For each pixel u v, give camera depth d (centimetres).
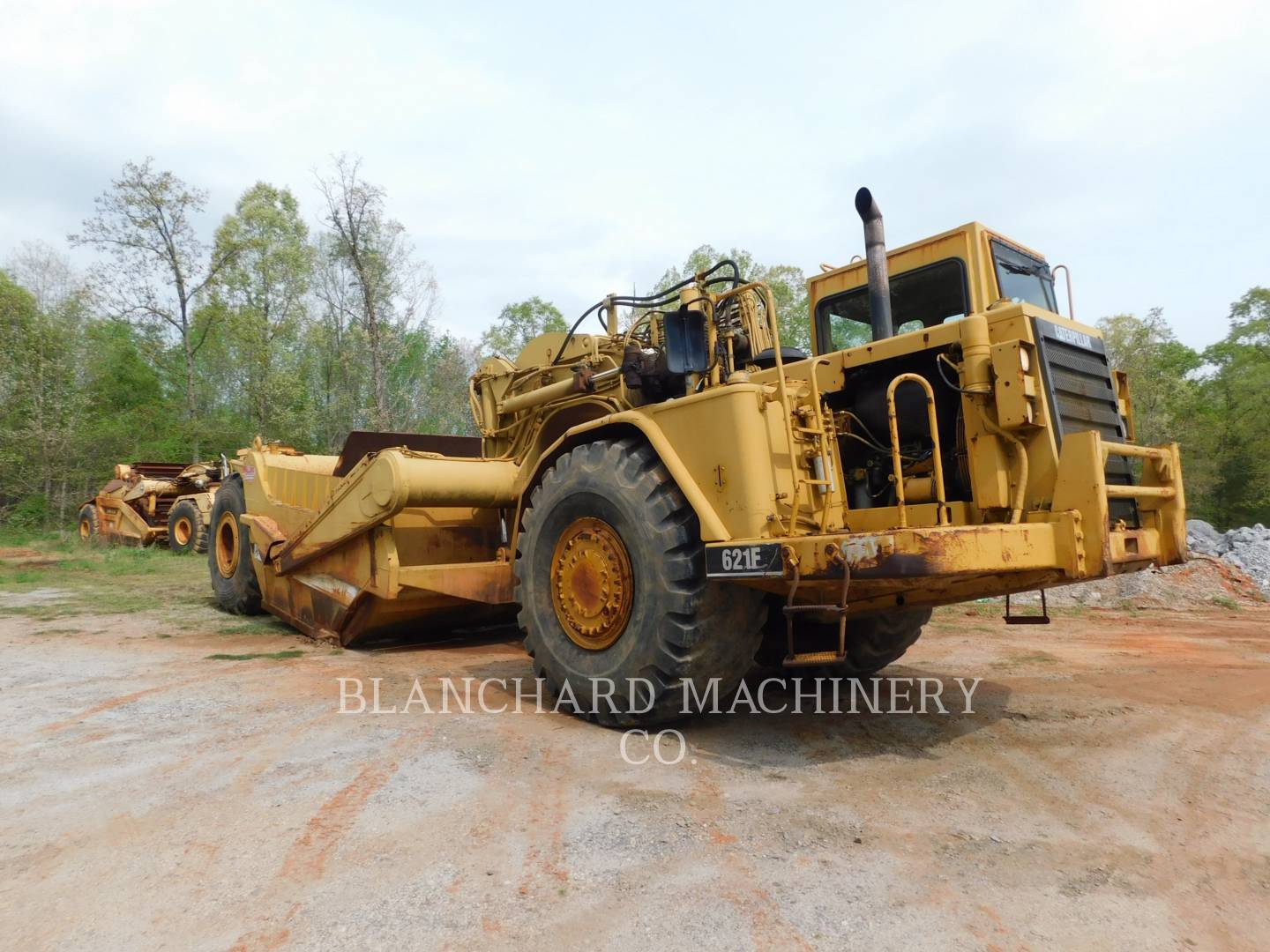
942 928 225
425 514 616
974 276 490
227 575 846
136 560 1484
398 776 343
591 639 438
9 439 2300
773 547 362
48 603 910
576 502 454
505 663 600
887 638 518
